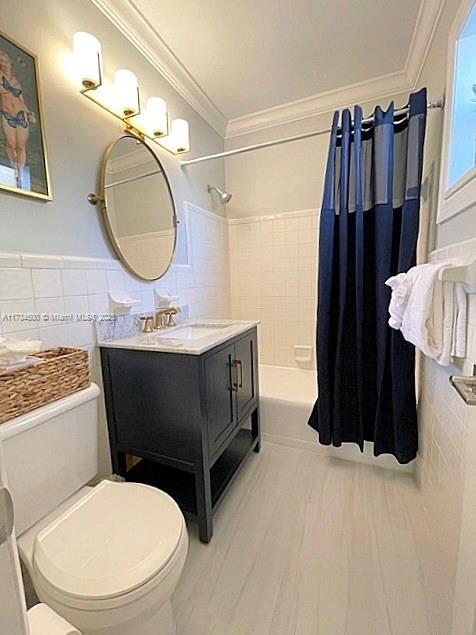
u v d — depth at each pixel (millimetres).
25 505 897
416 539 1259
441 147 1370
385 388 1624
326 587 1079
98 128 1364
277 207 2527
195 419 1236
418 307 1063
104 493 993
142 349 1288
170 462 1313
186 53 1729
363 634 938
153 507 926
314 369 2574
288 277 2566
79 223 1282
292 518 1390
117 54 1454
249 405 1776
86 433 1111
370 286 1651
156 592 723
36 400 938
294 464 1792
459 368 1022
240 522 1375
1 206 1008
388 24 1564
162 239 1788
